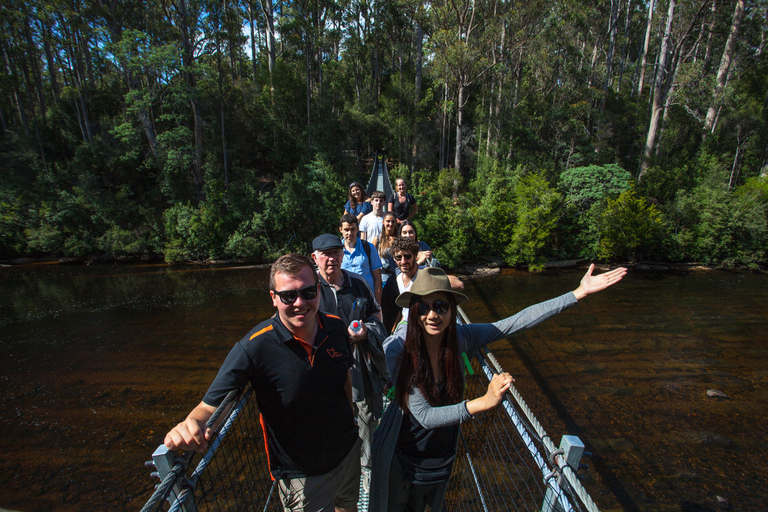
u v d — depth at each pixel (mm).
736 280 18062
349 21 35500
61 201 23344
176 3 26000
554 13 28578
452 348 1856
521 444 5953
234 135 26562
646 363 10203
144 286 17656
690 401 8633
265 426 1857
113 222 22891
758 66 36969
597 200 21266
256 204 22781
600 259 20844
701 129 29219
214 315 13812
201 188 24750
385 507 1915
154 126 27250
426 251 3809
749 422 7957
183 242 22344
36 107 38281
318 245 2652
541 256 19766
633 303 14695
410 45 38250
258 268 20812
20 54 28344
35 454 7164
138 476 6645
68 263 22391
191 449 1451
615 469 6770
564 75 31562
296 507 1884
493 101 27328
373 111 29969
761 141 28672
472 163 28828
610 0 37500
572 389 9031
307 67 26172
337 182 23172
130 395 8945
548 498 1586
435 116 30234
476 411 1653
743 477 6598
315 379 1745
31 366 10391
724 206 19953
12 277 19562
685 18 29781
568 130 27000
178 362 10422
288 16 27547
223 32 24641
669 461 6945
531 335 11766
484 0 25203
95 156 25453
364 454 2775
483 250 20672
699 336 11828
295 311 1645
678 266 20188
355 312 2479
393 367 1937
